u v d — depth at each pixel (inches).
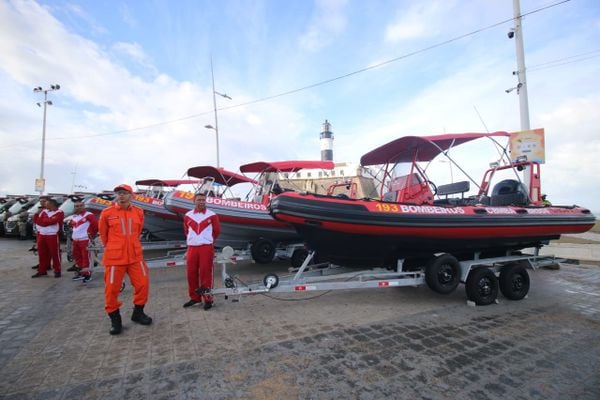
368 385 91.5
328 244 176.4
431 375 97.7
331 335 128.3
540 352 115.0
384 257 185.5
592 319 152.4
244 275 252.8
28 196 634.8
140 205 328.5
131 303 172.7
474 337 128.5
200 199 163.8
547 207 217.6
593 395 88.2
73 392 87.6
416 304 176.1
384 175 243.6
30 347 117.1
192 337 125.8
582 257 345.7
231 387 89.9
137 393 87.0
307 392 87.7
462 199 234.4
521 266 189.8
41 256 241.8
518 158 228.8
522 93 348.2
